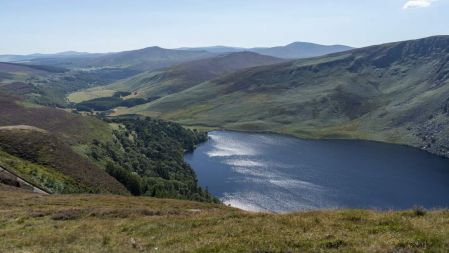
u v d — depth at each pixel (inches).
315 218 1021.8
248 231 931.3
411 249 741.3
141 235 1019.3
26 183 3120.1
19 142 4424.2
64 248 949.8
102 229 1123.3
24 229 1211.9
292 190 6939.0
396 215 997.8
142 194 5575.8
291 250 785.6
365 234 849.5
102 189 4220.0
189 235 951.6
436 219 932.6
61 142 5002.5
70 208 1611.7
